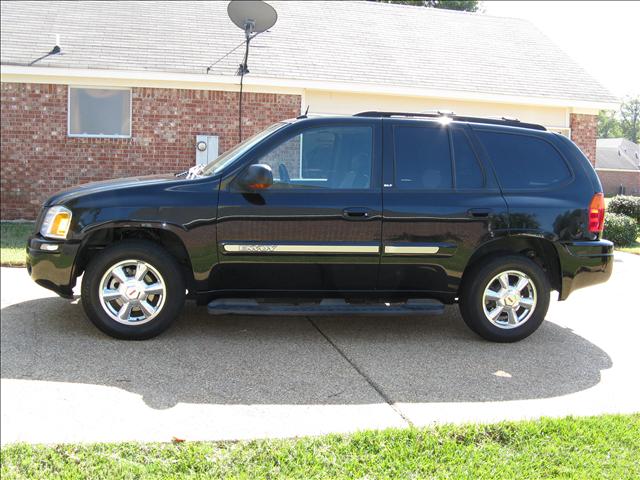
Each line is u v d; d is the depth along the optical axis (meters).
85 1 15.20
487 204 5.27
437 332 5.70
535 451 3.23
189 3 15.75
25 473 3.12
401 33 16.27
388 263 5.24
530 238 5.39
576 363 4.73
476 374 4.57
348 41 15.32
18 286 7.06
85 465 3.20
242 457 3.29
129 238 5.34
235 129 13.46
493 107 14.56
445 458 3.23
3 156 12.92
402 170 5.33
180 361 4.78
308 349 5.13
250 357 4.90
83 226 5.13
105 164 13.19
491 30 17.48
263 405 4.00
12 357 4.79
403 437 3.46
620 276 5.25
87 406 3.93
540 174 5.46
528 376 4.53
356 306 5.28
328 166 5.30
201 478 3.09
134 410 3.89
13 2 14.72
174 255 5.44
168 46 13.73
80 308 6.18
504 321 5.39
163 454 3.31
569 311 6.07
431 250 5.22
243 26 9.81
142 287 5.21
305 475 3.12
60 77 12.87
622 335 4.53
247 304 5.23
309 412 3.89
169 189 5.20
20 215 13.07
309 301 5.38
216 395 4.15
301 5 16.66
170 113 13.26
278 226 5.14
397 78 14.02
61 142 13.04
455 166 5.38
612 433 3.39
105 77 12.78
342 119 5.38
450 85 14.14
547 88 14.73
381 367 4.72
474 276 5.32
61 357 4.80
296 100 13.64
